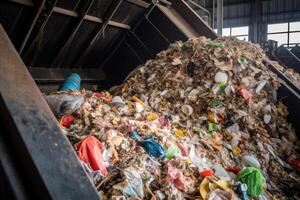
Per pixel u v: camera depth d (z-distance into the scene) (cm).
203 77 471
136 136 302
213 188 259
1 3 356
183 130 378
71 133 280
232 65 475
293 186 341
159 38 602
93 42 537
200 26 629
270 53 883
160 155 280
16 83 160
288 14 1720
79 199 128
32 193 130
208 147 350
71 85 452
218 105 433
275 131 440
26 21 398
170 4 646
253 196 275
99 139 273
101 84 643
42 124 148
